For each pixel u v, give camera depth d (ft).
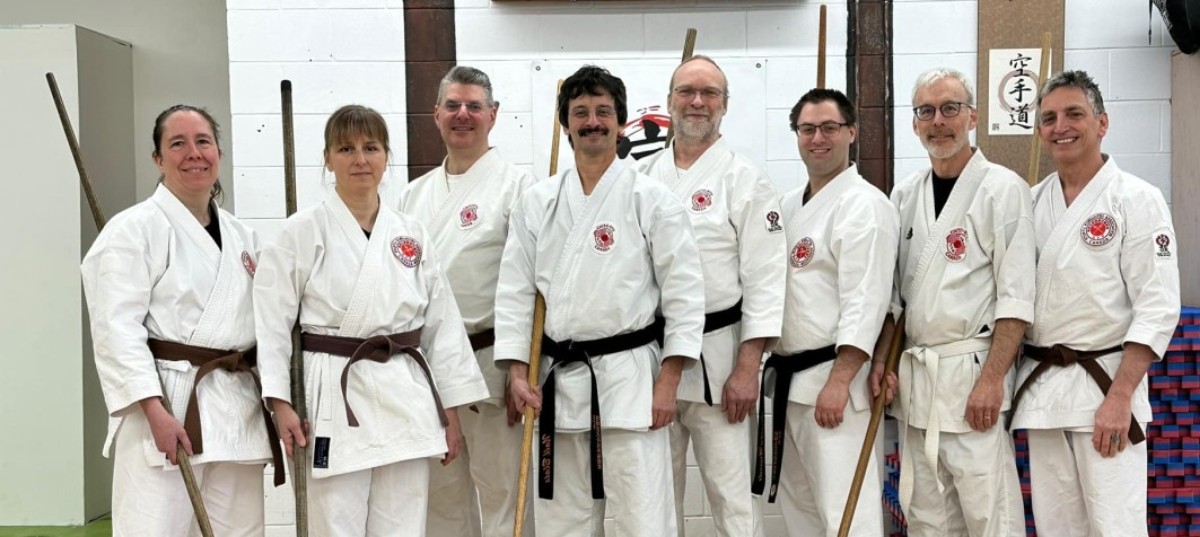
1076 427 10.93
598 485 10.64
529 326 11.12
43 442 16.51
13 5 18.51
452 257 12.02
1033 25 14.98
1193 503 13.37
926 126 11.47
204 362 10.12
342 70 15.03
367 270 10.36
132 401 9.55
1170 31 14.25
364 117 10.41
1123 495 10.80
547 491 10.89
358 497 10.35
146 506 9.82
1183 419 13.24
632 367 10.71
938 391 11.37
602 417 10.64
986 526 11.30
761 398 12.55
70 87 16.40
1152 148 15.07
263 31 14.98
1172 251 10.77
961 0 15.02
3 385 16.53
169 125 10.28
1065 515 11.31
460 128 12.07
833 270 11.53
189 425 9.82
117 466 10.04
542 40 15.03
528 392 10.85
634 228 10.79
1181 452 13.34
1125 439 10.68
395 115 15.07
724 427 11.48
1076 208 11.13
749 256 11.44
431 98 15.06
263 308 10.27
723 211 11.57
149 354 9.84
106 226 10.21
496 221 12.03
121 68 17.99
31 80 16.37
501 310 11.11
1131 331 10.68
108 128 17.48
